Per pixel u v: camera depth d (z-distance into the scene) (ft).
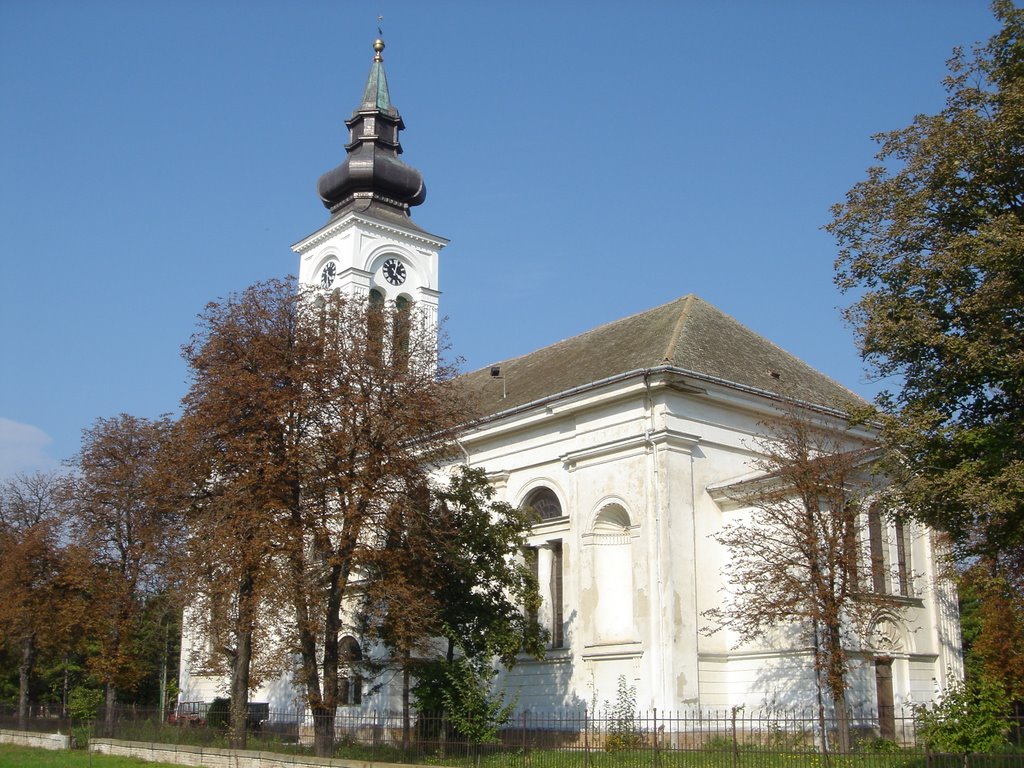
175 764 98.68
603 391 131.64
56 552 153.79
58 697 219.82
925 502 77.10
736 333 152.76
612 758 90.22
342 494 98.78
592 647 127.13
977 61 83.66
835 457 109.50
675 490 124.88
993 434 76.18
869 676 120.47
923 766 76.79
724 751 90.53
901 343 80.59
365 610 106.01
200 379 104.47
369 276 208.23
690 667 120.16
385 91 223.71
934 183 82.28
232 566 97.76
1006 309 75.10
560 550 137.28
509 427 144.87
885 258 84.79
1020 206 81.00
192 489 109.40
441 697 99.91
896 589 129.18
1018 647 131.54
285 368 102.06
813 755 87.51
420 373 107.04
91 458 141.90
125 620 138.72
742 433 134.62
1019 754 62.95
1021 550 98.48
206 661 128.77
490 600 114.42
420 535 105.19
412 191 219.20
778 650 119.96
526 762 87.35
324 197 221.87
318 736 92.53
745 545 113.80
